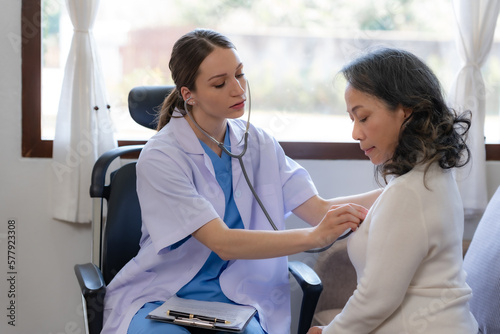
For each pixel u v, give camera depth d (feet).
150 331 4.20
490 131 7.06
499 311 4.83
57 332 6.61
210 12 6.72
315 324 6.42
